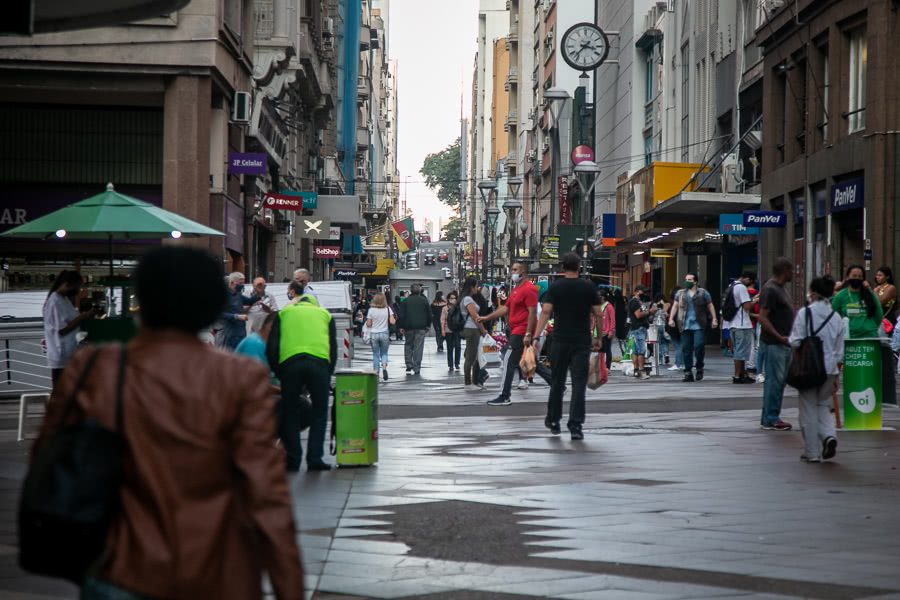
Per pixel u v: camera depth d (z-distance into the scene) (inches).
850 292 873.5
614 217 2955.2
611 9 3796.8
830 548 420.8
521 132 6245.1
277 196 1879.9
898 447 729.0
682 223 2295.8
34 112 1547.7
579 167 1909.4
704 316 1364.4
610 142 3767.2
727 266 2253.9
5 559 402.6
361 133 5132.9
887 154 1489.9
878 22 1494.8
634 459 672.4
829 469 630.5
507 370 1081.4
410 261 6737.2
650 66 3287.4
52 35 1393.9
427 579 371.9
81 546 166.6
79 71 1408.7
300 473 624.1
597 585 362.9
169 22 1405.0
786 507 507.8
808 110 1798.7
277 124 2178.9
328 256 3161.9
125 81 1424.7
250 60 1731.1
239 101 1590.8
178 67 1417.3
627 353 1654.8
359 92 5073.8
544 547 421.7
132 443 173.2
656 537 440.1
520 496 538.3
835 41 1670.8
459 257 7564.0
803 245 1815.9
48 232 743.7
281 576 173.2
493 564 394.3
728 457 680.4
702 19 2628.0
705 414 953.5
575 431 773.9
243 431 176.9
